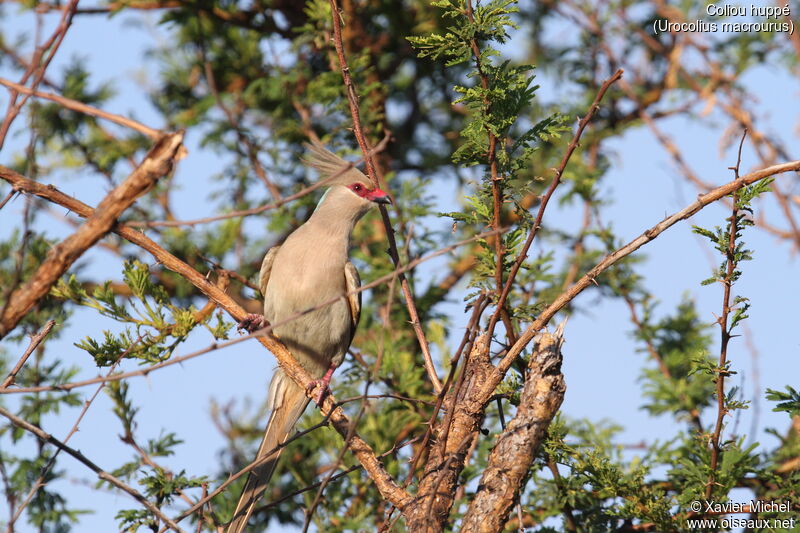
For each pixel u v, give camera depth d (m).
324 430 11.52
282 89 13.72
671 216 7.79
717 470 8.68
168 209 13.28
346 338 11.21
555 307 7.86
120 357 7.84
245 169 13.70
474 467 10.47
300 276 10.77
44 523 10.22
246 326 8.62
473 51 8.57
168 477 9.02
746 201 7.84
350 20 13.98
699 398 11.02
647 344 12.10
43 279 6.26
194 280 8.34
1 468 9.95
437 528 7.47
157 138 6.23
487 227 8.73
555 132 8.45
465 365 7.73
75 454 7.07
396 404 11.39
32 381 10.70
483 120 8.41
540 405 7.63
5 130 6.73
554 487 9.49
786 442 9.98
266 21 14.35
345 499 11.26
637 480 9.12
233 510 11.10
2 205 7.09
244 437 12.38
